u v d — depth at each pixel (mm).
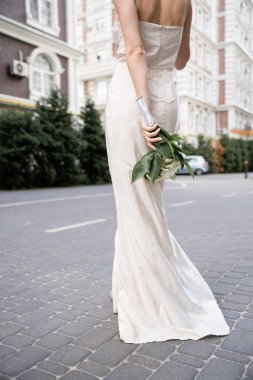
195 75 41656
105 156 20656
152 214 2250
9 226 6434
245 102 53594
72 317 2574
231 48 46094
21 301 2908
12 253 4508
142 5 2080
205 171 33219
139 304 2258
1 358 2023
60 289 3186
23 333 2332
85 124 20375
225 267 3738
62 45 21578
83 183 19984
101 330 2354
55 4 21219
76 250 4648
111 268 3824
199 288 2539
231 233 5586
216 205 9406
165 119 2264
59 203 10070
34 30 19609
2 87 18609
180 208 8812
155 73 2252
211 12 45312
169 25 2158
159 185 2334
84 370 1891
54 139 17172
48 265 3961
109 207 9117
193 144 37500
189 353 2025
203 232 5711
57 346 2152
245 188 15883
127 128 2166
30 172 16531
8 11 18562
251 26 54688
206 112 45344
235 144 41531
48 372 1879
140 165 1978
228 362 1930
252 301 2791
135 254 2238
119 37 2225
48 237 5484
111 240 5230
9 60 18828
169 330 2219
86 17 38625
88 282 3369
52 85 19781
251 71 55625
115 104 2209
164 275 2268
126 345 2141
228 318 2482
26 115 16109
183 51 2482
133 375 1834
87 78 38281
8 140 15539
